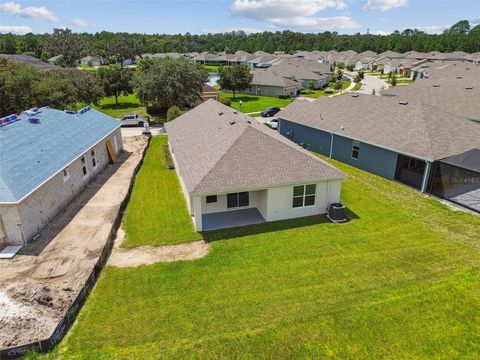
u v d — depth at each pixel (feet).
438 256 46.75
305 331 33.73
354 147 86.38
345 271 43.60
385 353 31.17
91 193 71.15
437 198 67.00
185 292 40.11
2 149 56.95
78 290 39.86
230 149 59.31
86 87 166.09
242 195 62.03
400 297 38.19
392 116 84.38
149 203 66.33
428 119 77.97
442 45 414.00
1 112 120.26
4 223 48.65
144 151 103.55
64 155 66.33
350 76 320.70
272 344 32.32
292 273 43.39
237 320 35.45
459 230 54.19
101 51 471.62
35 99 123.95
